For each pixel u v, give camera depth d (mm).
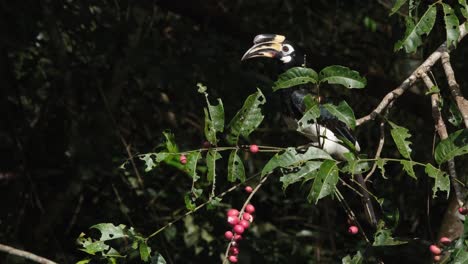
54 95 10422
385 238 5605
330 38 11664
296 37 11516
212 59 10508
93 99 10367
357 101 10875
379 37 11406
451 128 8453
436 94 5938
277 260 10039
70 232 10211
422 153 10172
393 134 5445
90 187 10258
